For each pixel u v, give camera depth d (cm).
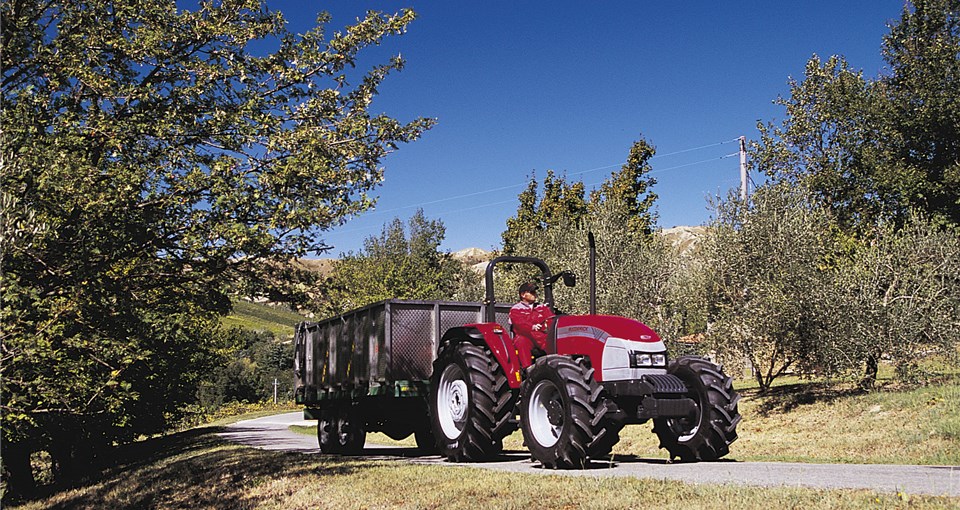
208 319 1731
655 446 1359
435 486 725
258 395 5759
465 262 5634
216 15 1046
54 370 875
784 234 1616
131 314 912
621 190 3150
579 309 2067
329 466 947
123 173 837
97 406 1044
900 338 1471
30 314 810
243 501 827
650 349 814
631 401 809
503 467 846
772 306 1562
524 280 2897
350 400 1299
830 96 2458
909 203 2316
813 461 989
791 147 2520
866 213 2389
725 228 1694
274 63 1041
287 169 861
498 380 938
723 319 1642
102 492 1134
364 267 4097
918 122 2298
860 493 538
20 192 777
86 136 909
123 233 833
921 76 2342
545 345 895
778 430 1385
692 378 856
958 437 1069
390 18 1039
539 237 3206
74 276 825
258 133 948
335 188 918
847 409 1406
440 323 1151
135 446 2362
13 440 1105
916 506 485
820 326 1530
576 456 771
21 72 930
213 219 863
